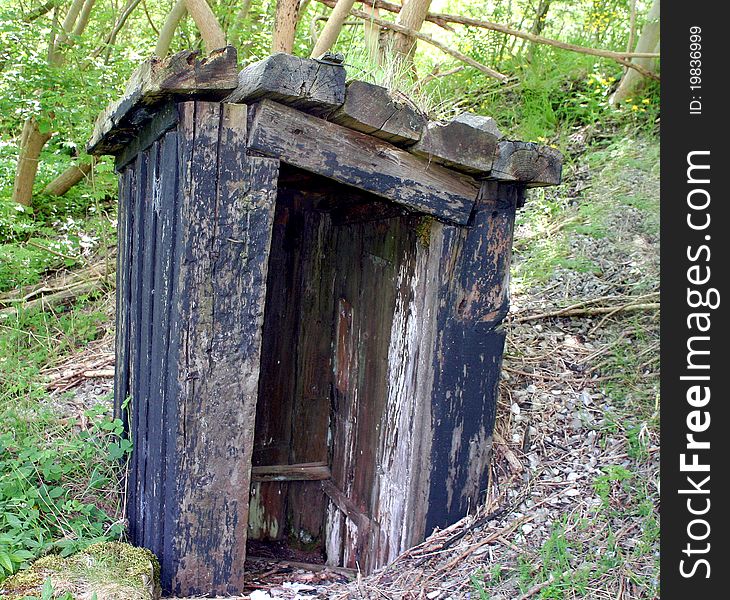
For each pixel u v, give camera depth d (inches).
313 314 159.0
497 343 116.6
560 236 201.9
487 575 103.5
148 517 108.9
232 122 95.7
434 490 115.0
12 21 241.4
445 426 114.4
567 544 106.3
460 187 108.6
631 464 121.5
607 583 97.8
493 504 119.0
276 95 91.8
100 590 90.1
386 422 127.4
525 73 276.7
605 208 204.2
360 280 142.7
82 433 132.8
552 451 129.0
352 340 146.3
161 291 103.3
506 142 107.6
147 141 112.5
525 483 122.5
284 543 162.2
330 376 158.7
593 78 250.7
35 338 201.9
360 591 106.6
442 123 102.4
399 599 103.4
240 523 105.0
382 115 97.8
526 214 217.0
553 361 152.9
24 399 156.5
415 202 105.7
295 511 162.7
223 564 104.8
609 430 131.4
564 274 184.7
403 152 103.8
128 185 132.3
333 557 151.6
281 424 159.3
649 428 128.2
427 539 115.3
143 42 320.5
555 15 342.0
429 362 113.4
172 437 99.9
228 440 102.4
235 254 98.3
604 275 181.3
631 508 112.0
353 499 142.0
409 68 126.3
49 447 133.6
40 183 294.0
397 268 125.3
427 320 113.3
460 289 112.4
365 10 217.9
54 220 278.1
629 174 216.1
